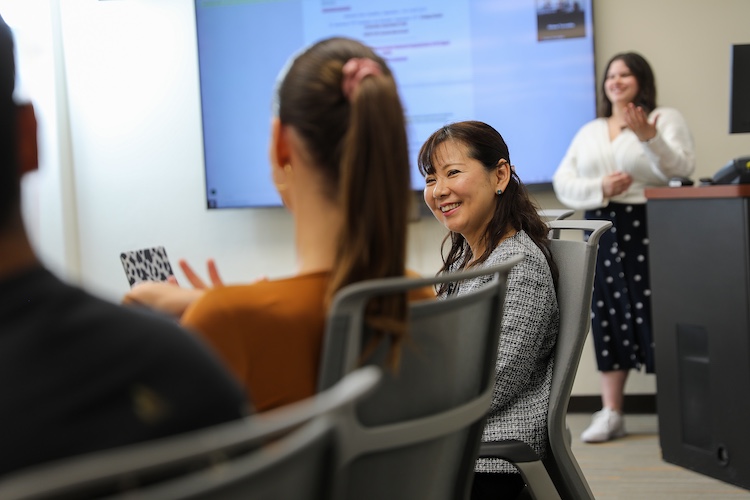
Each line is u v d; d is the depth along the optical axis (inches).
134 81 184.5
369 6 172.6
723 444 121.3
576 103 166.9
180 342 25.0
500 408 66.2
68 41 185.9
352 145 36.5
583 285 65.1
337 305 32.2
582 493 66.2
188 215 184.2
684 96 166.9
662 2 166.1
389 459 36.7
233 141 178.2
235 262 183.3
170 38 183.0
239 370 35.8
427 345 38.0
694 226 123.6
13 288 23.5
